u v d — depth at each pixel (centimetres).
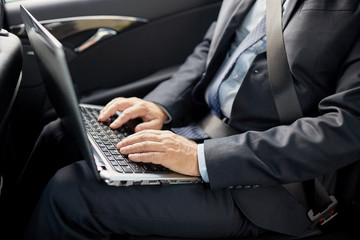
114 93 143
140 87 147
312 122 93
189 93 127
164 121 121
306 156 91
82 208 90
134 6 138
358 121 89
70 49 135
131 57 145
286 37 99
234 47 121
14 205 112
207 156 93
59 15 130
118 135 105
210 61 122
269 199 100
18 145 138
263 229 102
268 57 101
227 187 95
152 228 96
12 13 127
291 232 101
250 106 105
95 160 90
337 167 92
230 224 99
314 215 102
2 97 90
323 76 97
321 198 100
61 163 113
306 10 98
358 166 98
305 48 96
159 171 92
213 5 150
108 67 142
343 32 93
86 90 142
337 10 94
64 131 112
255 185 96
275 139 94
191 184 98
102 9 134
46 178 113
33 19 89
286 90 99
